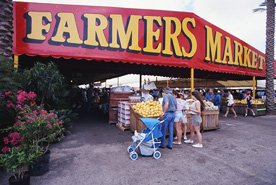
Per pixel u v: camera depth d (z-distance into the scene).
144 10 9.62
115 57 9.18
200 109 6.66
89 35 8.95
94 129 9.07
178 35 10.11
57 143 6.80
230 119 13.06
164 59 9.84
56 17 8.66
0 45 5.65
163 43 9.84
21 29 8.36
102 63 12.39
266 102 16.53
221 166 5.03
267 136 8.24
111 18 9.21
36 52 8.42
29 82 6.87
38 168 4.37
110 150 6.13
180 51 10.12
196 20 10.58
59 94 8.05
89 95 15.95
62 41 8.68
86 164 5.04
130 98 9.30
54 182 4.09
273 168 4.93
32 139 4.23
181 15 10.20
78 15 8.87
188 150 6.31
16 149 3.84
